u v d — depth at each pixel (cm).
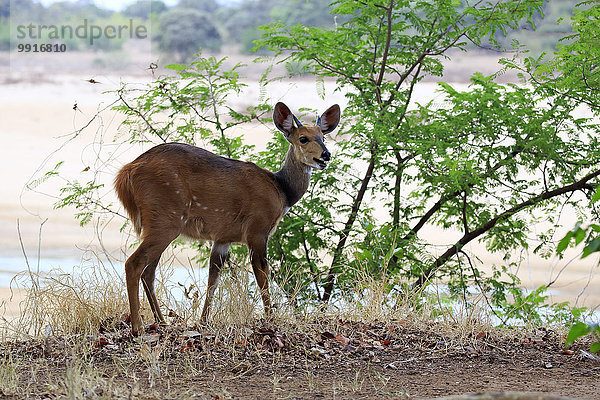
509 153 1338
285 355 934
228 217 1041
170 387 795
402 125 1325
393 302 1185
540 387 838
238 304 1009
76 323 998
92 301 1048
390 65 1499
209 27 5878
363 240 1358
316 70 1441
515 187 1416
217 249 1079
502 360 966
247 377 851
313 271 1374
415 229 1433
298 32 1418
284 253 1386
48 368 864
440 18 1382
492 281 1360
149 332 986
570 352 1012
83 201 1442
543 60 1355
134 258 972
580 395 799
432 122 1355
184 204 1002
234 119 1452
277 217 1078
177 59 5372
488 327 1099
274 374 864
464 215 1338
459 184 1263
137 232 1019
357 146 1387
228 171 1037
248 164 1070
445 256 1359
